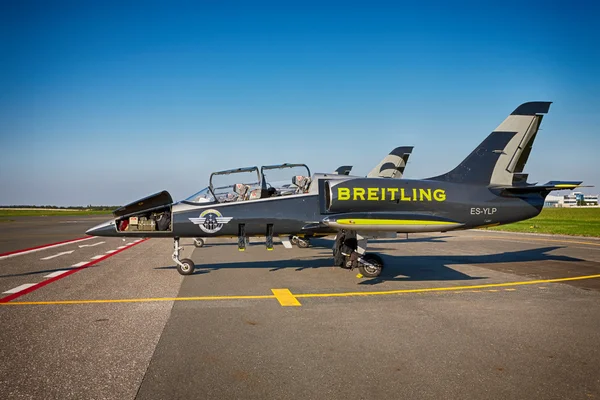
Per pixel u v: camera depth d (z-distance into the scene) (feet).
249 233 35.86
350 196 34.71
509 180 39.04
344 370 14.30
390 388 12.89
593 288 29.14
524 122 39.50
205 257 47.19
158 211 35.53
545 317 21.26
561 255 48.62
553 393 12.60
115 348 16.40
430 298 25.86
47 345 16.72
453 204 36.52
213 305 23.79
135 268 38.45
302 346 16.76
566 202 491.31
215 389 12.75
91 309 22.71
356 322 20.29
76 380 13.35
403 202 35.65
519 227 105.09
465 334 18.38
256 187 37.83
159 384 13.08
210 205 35.55
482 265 40.52
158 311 22.38
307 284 30.63
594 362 15.12
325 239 71.46
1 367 14.43
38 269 37.78
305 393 12.50
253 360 15.21
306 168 40.47
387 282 31.53
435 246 60.23
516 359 15.38
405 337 17.92
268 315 21.59
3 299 25.25
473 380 13.51
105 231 34.99
